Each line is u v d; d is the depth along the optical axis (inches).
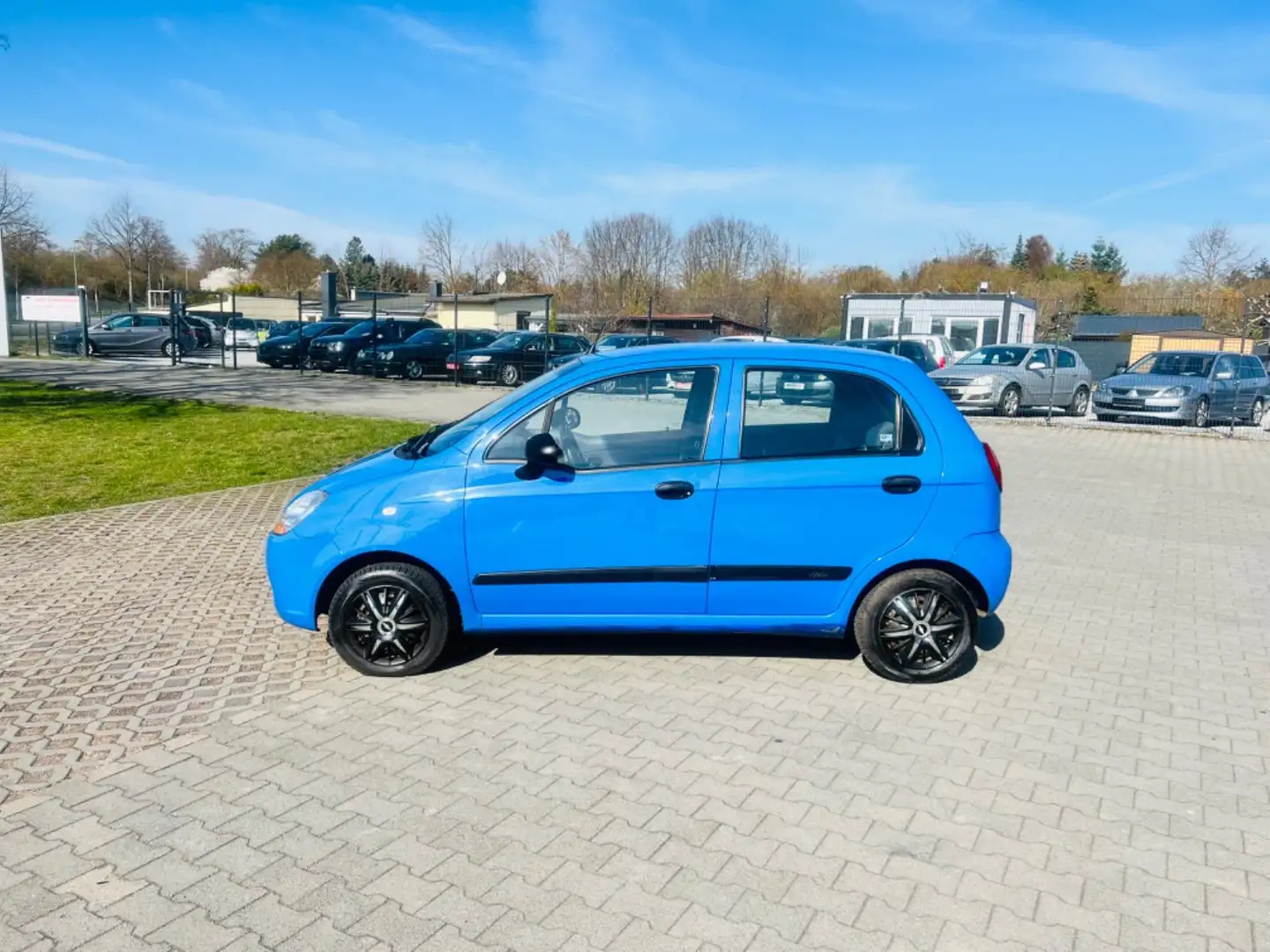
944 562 183.8
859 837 131.6
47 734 159.5
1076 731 168.6
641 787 144.3
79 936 108.0
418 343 992.2
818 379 183.0
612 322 1304.1
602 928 110.9
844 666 195.6
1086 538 327.9
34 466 420.2
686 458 179.8
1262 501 408.8
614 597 181.5
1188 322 1680.6
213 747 155.7
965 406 759.1
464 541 179.2
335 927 110.3
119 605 230.8
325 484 187.6
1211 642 220.4
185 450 472.7
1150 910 116.4
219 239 3681.1
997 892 119.4
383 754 154.3
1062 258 3491.6
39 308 1237.1
